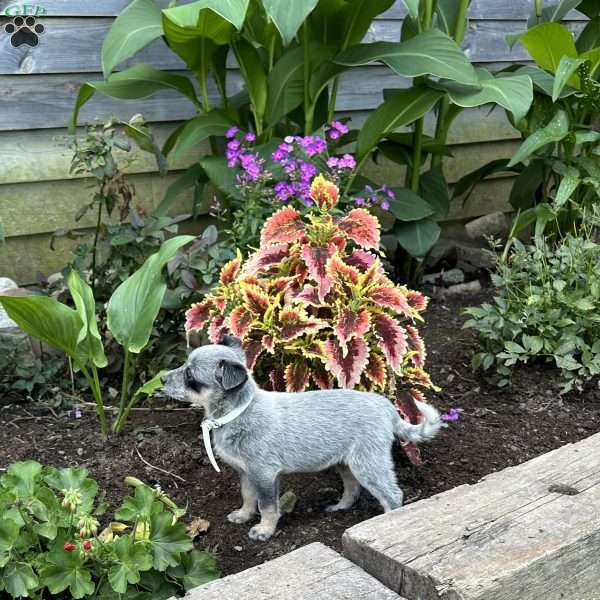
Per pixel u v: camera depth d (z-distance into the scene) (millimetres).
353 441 1929
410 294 2205
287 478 2141
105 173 2395
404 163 2963
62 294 2484
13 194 2680
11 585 1735
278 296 2088
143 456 2162
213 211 2961
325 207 2191
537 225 2699
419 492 2070
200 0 2418
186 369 1903
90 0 2656
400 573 1735
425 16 2775
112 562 1778
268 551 1934
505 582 1712
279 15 2365
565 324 2396
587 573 1812
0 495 1792
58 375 2438
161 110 2822
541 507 1850
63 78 2676
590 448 2018
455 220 3363
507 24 3270
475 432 2250
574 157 2805
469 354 2551
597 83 2732
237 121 2725
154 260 2182
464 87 2672
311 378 2127
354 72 3049
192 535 1957
